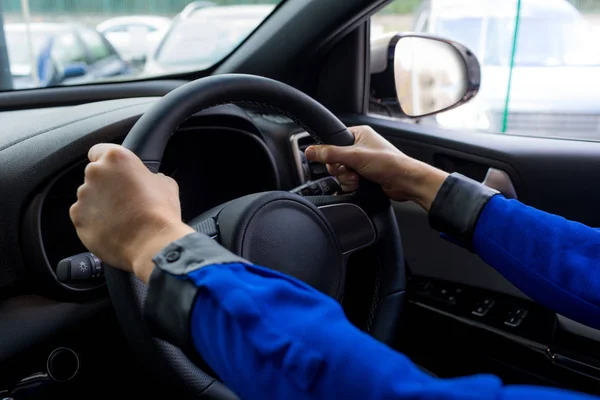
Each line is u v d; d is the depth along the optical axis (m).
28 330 0.77
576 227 0.62
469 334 1.08
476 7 1.55
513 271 0.63
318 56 1.21
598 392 0.95
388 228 0.77
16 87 1.15
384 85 1.27
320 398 0.34
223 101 0.66
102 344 0.86
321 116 0.73
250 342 0.36
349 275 0.79
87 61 1.33
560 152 1.13
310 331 0.36
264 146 1.01
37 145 0.78
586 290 0.59
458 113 1.39
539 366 1.00
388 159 0.73
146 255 0.44
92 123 0.83
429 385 0.33
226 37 1.26
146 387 0.95
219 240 0.64
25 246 0.77
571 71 1.42
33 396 0.80
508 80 1.46
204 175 1.01
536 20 1.48
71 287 0.78
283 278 0.42
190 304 0.39
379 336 0.75
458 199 0.67
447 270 1.14
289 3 1.15
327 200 0.74
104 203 0.46
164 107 0.61
